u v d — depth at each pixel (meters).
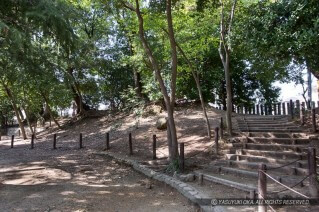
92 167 10.49
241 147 9.55
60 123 22.44
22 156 13.67
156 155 11.16
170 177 7.93
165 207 6.04
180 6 10.98
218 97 20.02
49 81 8.47
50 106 21.94
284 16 6.24
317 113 12.09
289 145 8.41
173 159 8.76
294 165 7.02
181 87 17.83
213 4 9.66
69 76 9.06
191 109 17.80
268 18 6.40
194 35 12.34
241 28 7.73
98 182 8.40
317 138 8.83
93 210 5.95
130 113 19.02
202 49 13.14
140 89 19.55
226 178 7.18
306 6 5.70
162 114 17.30
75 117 22.23
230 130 10.88
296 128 10.64
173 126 8.98
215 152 9.55
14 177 9.20
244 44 8.32
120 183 8.26
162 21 10.68
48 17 6.66
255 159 8.11
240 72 19.00
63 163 11.28
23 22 7.10
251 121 12.95
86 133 17.92
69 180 8.66
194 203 5.88
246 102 20.23
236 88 20.02
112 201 6.56
